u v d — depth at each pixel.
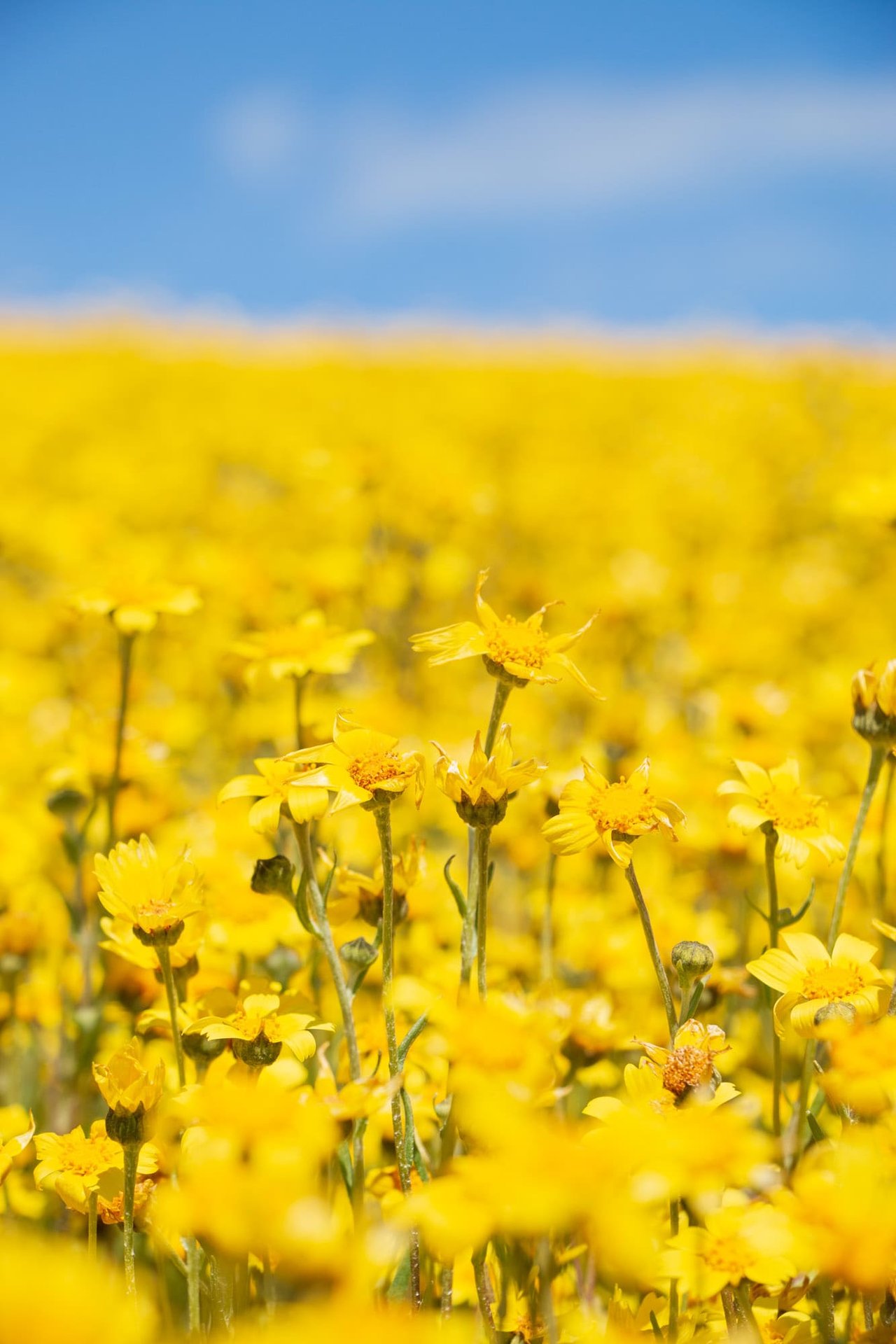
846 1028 0.65
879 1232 0.61
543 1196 0.60
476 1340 0.67
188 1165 0.63
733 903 0.91
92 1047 0.80
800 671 1.50
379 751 0.69
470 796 0.68
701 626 1.53
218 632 1.38
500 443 3.11
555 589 1.63
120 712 0.84
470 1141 0.63
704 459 2.73
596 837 0.69
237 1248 0.61
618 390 3.91
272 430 2.81
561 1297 0.70
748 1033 0.83
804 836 0.73
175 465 2.43
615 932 0.83
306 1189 0.61
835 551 2.09
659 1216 0.66
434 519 1.75
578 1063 0.75
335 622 1.44
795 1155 0.68
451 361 4.68
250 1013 0.69
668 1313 0.67
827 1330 0.65
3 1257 0.58
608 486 2.31
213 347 5.10
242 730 1.10
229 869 0.79
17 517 1.70
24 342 4.98
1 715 1.27
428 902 0.83
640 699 1.24
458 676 1.60
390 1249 0.60
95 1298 0.56
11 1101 0.83
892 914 0.86
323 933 0.68
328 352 5.01
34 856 0.91
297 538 1.97
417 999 0.73
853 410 3.29
